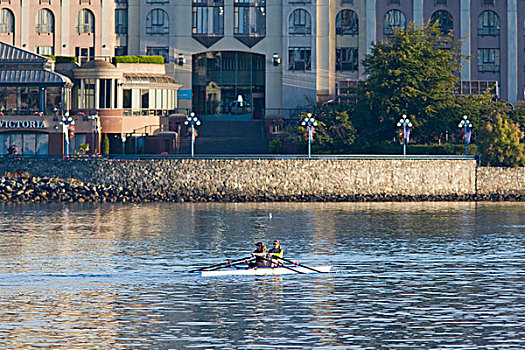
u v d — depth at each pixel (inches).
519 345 5698.8
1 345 5634.8
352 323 6205.7
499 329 6063.0
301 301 6850.4
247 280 7657.5
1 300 6825.8
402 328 6082.7
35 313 6422.2
